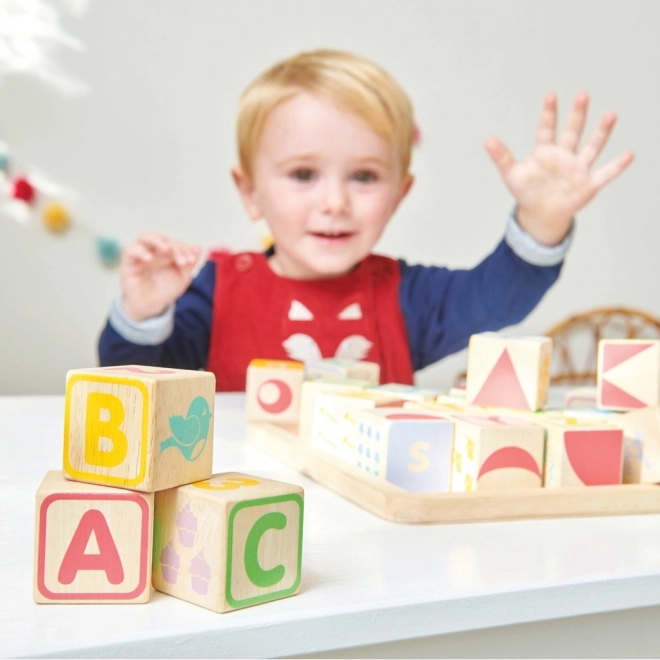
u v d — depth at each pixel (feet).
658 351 2.82
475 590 1.67
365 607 1.58
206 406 1.75
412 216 7.41
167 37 6.67
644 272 8.31
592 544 2.06
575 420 2.69
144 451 1.60
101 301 6.65
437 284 6.60
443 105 7.47
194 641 1.45
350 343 6.39
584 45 7.93
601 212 8.09
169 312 5.84
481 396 2.98
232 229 6.97
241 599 1.57
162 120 6.70
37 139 6.41
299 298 6.34
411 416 2.56
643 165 8.23
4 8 6.30
